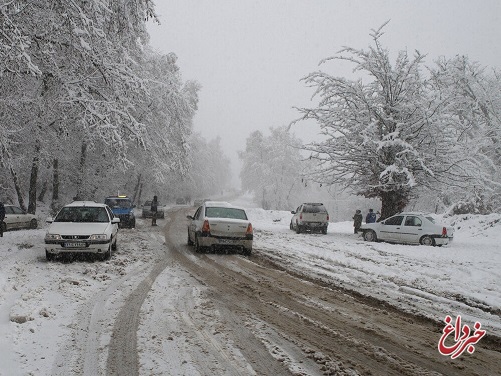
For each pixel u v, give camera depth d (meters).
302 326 5.89
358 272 10.51
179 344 5.02
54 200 26.86
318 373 4.30
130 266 10.31
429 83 23.31
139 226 24.89
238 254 13.18
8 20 9.33
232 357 4.66
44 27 11.94
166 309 6.52
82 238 10.34
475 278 9.92
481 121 32.84
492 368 4.62
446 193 28.98
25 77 13.63
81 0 11.38
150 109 26.03
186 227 25.00
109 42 12.64
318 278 9.62
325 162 23.38
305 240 18.98
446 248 16.23
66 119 13.73
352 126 22.14
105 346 4.91
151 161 29.05
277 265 11.37
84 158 28.47
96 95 13.80
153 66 28.84
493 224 22.64
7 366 4.20
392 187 21.59
